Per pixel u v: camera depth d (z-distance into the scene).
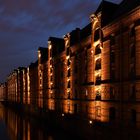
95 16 45.84
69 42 59.88
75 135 49.94
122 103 36.72
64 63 64.12
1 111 135.38
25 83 119.38
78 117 51.75
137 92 33.50
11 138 57.28
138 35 33.66
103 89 42.22
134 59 34.78
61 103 65.38
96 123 41.91
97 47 46.34
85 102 50.09
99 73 45.41
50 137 52.12
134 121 34.38
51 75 76.00
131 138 34.25
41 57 88.69
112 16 43.81
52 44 75.56
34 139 52.12
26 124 77.31
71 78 58.38
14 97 159.00
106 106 41.00
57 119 61.88
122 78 37.12
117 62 38.66
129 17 35.69
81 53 53.19
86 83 49.78
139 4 34.28
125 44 36.88
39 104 89.25
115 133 37.19
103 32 42.88
